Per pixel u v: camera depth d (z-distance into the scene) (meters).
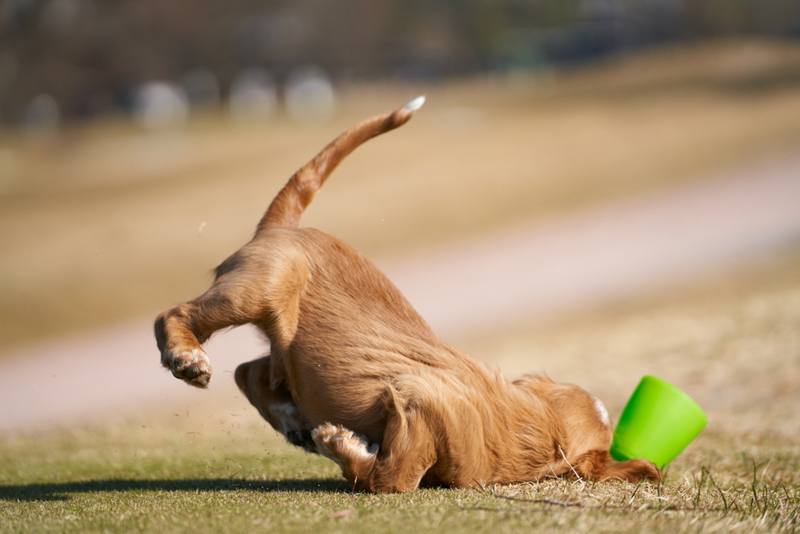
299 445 8.67
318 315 8.21
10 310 33.19
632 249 37.09
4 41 196.25
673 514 6.55
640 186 50.25
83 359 27.12
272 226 9.42
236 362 24.03
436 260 38.31
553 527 5.95
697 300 26.77
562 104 89.81
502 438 7.78
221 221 46.69
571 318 27.31
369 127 10.09
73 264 39.34
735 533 6.06
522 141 67.12
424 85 183.12
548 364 21.20
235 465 10.48
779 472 9.46
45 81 194.12
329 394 7.90
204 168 71.12
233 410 18.22
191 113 147.75
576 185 51.41
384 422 7.71
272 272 8.10
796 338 19.38
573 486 7.67
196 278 36.16
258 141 85.50
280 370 8.34
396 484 7.39
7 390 23.48
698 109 73.12
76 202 60.53
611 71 115.31
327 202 49.75
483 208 47.59
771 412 14.24
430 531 5.82
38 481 9.54
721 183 48.59
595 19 198.38
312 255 8.48
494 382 7.98
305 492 7.71
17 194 68.88
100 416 19.20
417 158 63.09
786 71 86.44
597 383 18.64
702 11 198.50
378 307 8.29
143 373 24.86
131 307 33.28
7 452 12.98
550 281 33.34
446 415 7.40
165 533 5.82
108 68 197.88
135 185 66.25
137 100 185.88
